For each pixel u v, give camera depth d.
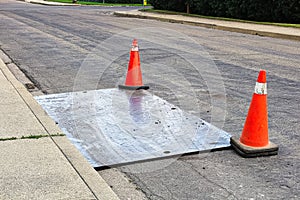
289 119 5.73
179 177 4.02
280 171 4.15
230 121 5.57
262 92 4.47
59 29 16.14
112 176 4.05
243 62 9.86
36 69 8.76
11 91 6.59
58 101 6.34
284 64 9.72
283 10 18.81
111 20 21.03
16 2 39.38
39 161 4.06
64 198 3.40
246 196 3.66
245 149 4.43
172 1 26.17
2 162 4.02
